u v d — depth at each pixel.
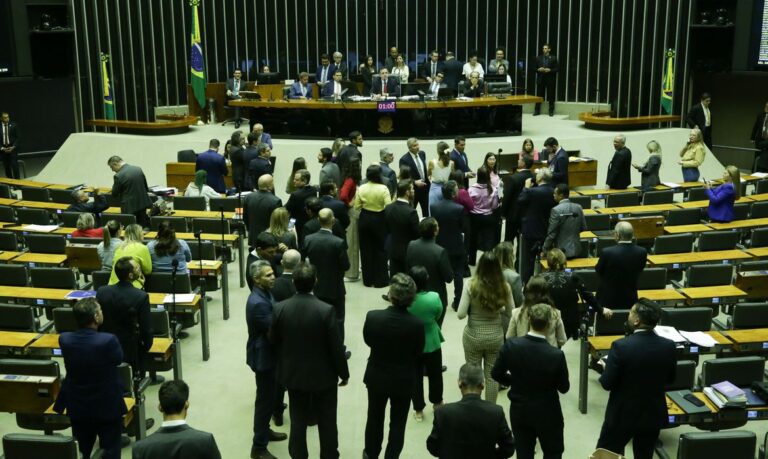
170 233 8.62
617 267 7.76
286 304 5.79
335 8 22.78
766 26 18.17
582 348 7.30
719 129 20.78
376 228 10.60
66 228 11.63
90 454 5.90
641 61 20.95
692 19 20.11
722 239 10.22
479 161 16.94
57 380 6.14
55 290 8.60
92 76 20.75
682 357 7.48
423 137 17.50
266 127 17.78
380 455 6.57
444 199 9.45
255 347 6.34
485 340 6.65
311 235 8.12
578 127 19.56
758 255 9.79
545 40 22.38
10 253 10.28
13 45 19.09
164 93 21.78
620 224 7.82
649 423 5.58
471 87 17.64
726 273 8.96
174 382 4.48
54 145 20.52
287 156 16.83
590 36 21.66
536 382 5.39
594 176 17.11
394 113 17.33
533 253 10.09
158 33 21.44
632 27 20.92
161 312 7.69
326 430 5.93
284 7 22.48
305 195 10.16
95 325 5.70
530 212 10.07
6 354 7.27
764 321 7.78
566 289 7.32
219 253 11.05
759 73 19.59
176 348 7.51
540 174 10.05
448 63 19.42
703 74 20.66
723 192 11.39
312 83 19.12
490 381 6.77
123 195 12.28
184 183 16.55
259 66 22.64
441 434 4.75
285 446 6.83
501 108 17.75
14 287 8.71
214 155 14.27
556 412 5.45
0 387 6.10
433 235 7.54
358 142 12.98
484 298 6.55
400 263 9.73
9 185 15.18
